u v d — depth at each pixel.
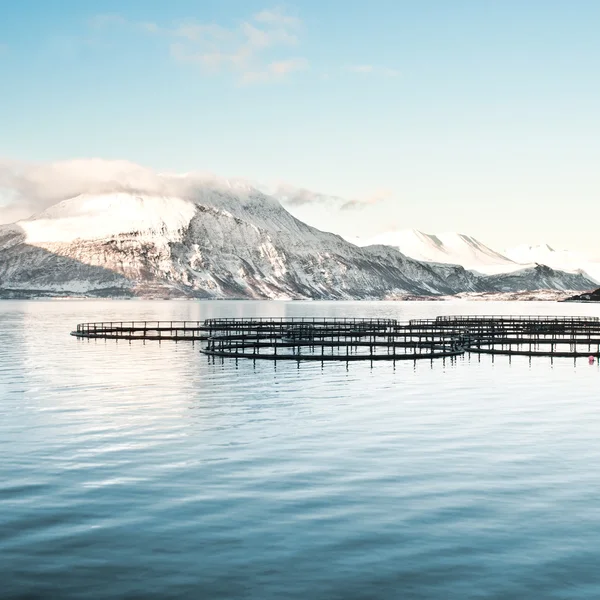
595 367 62.81
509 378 54.50
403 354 73.00
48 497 22.81
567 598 15.92
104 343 92.00
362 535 19.52
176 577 17.00
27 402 42.62
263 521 20.59
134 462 27.31
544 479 24.88
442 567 17.48
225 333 109.62
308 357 67.44
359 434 32.66
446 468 26.34
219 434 32.72
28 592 16.25
